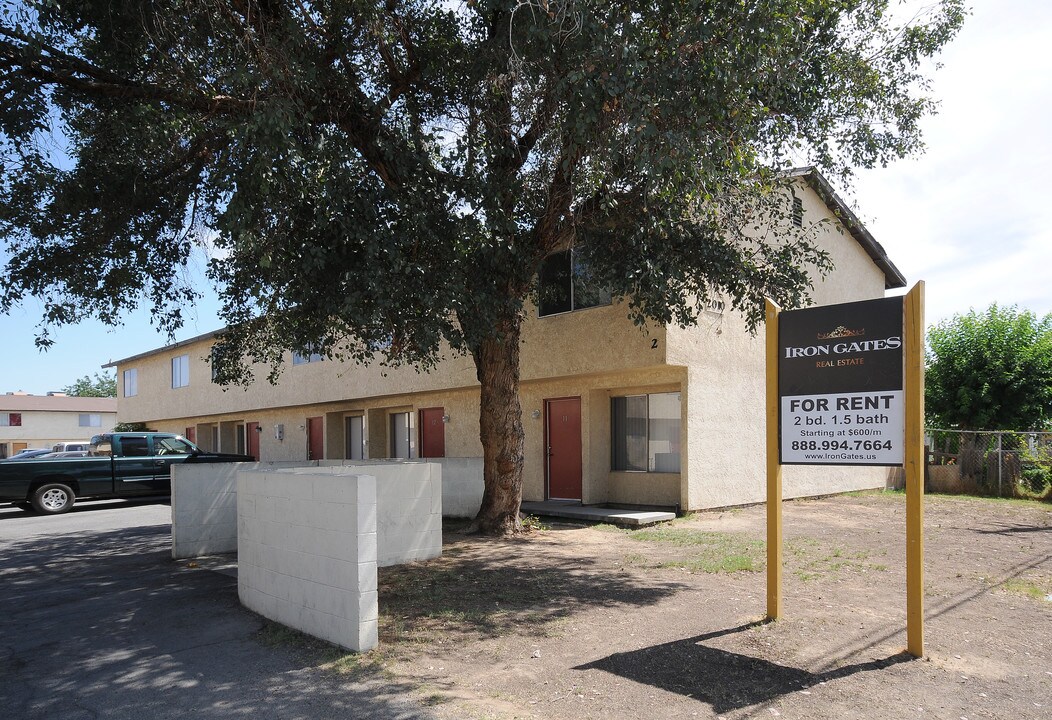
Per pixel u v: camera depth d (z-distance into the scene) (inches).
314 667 215.0
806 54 367.2
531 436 647.1
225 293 465.4
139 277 429.7
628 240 412.8
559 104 347.6
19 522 605.0
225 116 354.3
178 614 282.7
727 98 318.0
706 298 433.4
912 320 220.7
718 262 399.2
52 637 256.4
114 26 339.0
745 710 179.5
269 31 331.3
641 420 594.2
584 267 546.3
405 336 394.9
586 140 338.0
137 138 368.5
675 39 313.6
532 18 319.3
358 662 217.6
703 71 304.7
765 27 305.4
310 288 331.3
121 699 194.9
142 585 339.6
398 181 376.8
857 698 185.8
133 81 361.1
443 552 396.5
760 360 613.9
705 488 547.5
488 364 454.9
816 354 242.2
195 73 347.6
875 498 659.4
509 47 351.6
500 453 455.2
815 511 560.7
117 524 575.5
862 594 290.2
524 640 237.5
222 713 183.5
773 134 389.7
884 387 227.3
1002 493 684.7
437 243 348.2
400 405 832.9
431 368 712.4
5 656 235.5
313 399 900.6
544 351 595.2
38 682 209.8
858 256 743.1
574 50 318.3
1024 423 807.1
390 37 387.9
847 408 234.7
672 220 382.9
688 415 536.1
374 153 384.8
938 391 840.3
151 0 318.7
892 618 254.5
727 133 339.9
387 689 196.7
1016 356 804.0
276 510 269.0
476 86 387.9
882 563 351.6
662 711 179.9
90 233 386.9
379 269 313.0
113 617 281.9
